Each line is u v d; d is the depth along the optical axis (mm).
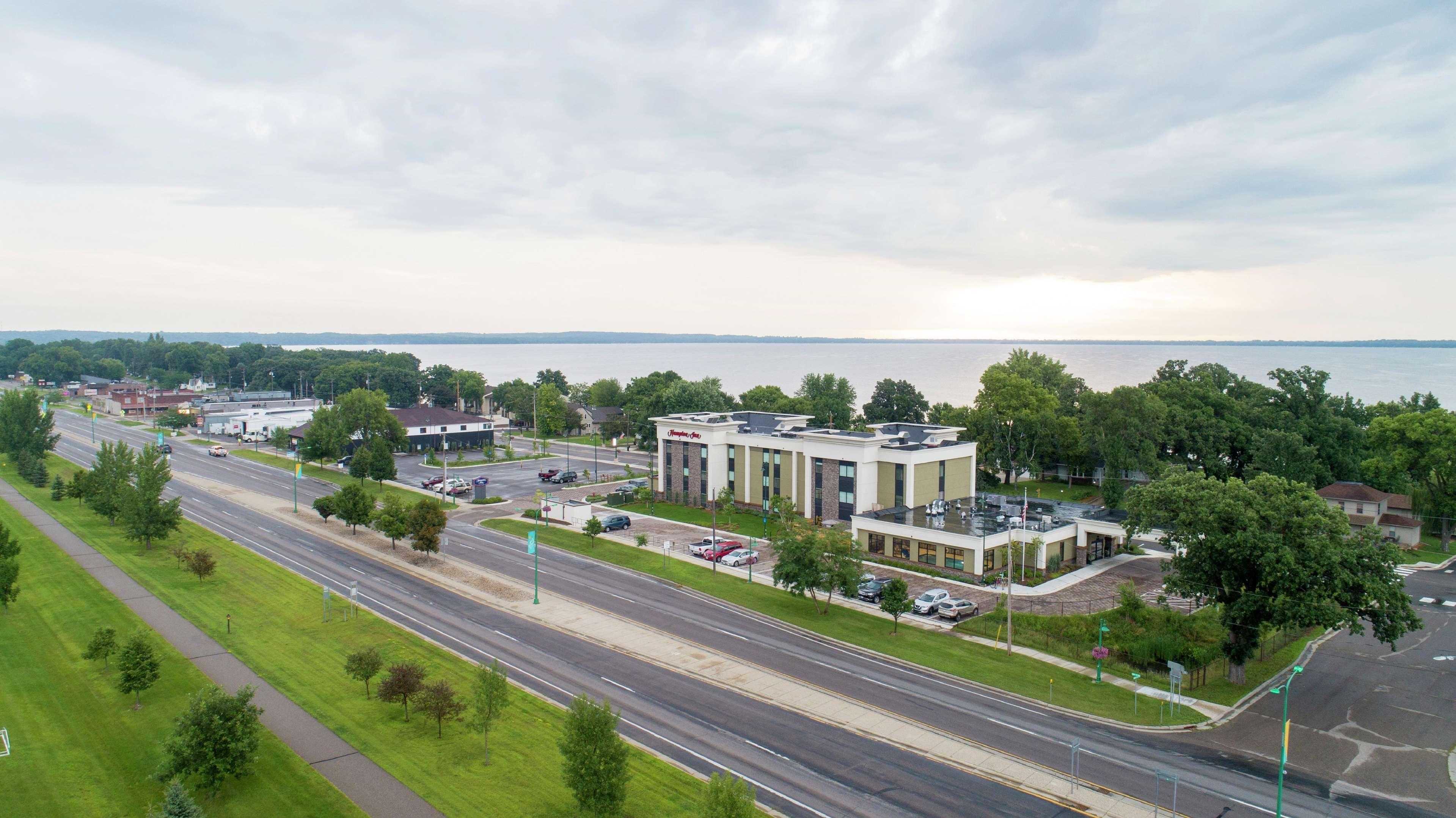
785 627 59844
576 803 34750
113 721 41688
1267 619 48188
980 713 44719
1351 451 108062
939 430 100625
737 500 103688
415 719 42938
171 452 147625
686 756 39188
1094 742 41344
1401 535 89938
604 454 156500
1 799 33906
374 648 48688
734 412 122312
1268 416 112375
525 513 100312
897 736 41781
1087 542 78562
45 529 83812
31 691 44938
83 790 35062
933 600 63594
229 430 172625
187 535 84750
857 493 89125
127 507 77562
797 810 34250
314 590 66750
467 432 161250
